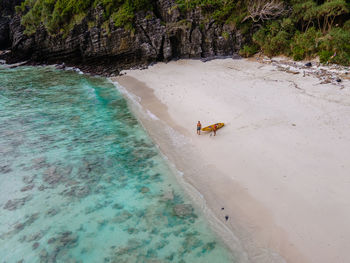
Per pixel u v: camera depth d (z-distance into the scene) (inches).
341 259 386.0
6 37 2363.4
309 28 1418.6
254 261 409.1
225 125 801.6
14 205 561.9
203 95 1064.8
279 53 1497.3
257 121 795.4
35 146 789.2
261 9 1524.4
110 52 1737.2
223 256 425.4
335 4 1277.1
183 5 1672.0
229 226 474.9
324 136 680.4
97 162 706.2
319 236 424.2
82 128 900.0
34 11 1952.5
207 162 652.1
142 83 1354.6
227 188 558.6
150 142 791.7
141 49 1701.5
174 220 506.0
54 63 1957.4
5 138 832.9
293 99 925.2
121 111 1029.8
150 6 1678.2
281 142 676.7
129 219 516.1
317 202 485.4
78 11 1736.0
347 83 1013.8
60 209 549.0
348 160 581.6
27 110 1059.3
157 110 991.6
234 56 1643.7
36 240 478.6
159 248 450.3
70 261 437.4
